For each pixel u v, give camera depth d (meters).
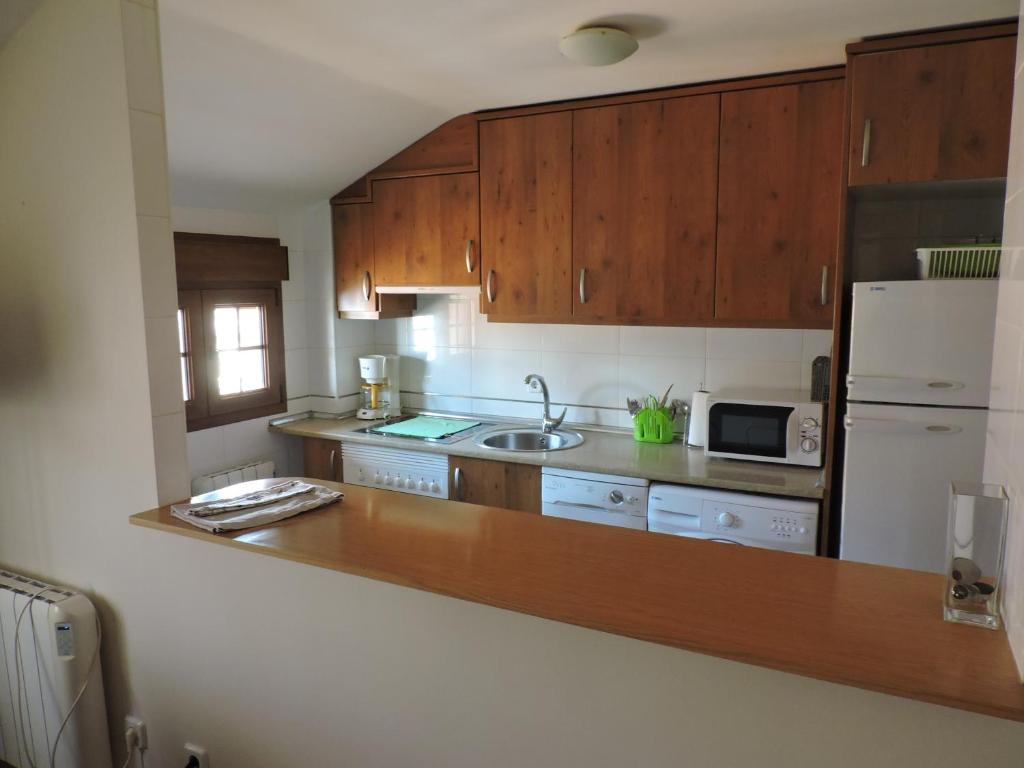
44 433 2.19
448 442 3.39
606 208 3.10
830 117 2.68
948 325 2.29
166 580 2.02
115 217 1.91
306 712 1.83
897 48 2.39
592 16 2.20
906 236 2.85
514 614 1.51
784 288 2.83
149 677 2.11
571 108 3.11
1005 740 1.13
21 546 2.33
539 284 3.28
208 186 3.22
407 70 2.68
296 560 1.69
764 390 3.18
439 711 1.63
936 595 1.45
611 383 3.55
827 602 1.42
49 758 2.15
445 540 1.77
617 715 1.43
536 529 1.84
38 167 2.03
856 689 1.22
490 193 3.33
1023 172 1.25
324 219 3.81
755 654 1.22
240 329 3.61
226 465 3.56
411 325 4.07
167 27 2.17
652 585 1.51
